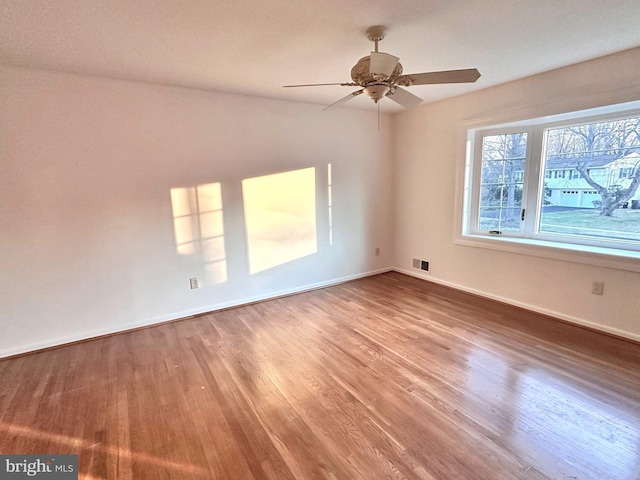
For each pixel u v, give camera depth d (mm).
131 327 3090
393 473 1492
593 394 1994
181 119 3105
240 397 2062
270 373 2318
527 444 1638
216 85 3051
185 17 1817
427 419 1826
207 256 3396
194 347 2725
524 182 3412
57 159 2656
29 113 2529
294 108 3715
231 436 1744
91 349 2729
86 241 2832
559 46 2324
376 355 2516
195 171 3230
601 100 2570
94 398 2084
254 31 1999
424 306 3482
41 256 2682
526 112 3055
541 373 2217
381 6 1749
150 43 2131
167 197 3125
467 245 3797
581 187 3043
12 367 2469
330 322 3146
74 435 1772
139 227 3035
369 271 4668
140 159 2969
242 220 3549
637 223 2732
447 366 2336
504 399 1972
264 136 3561
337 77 2859
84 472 1541
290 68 2637
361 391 2088
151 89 2949
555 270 3047
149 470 1545
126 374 2350
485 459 1556
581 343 2604
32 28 1897
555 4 1760
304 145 3844
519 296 3365
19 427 1840
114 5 1678
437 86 3301
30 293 2672
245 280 3658
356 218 4418
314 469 1528
